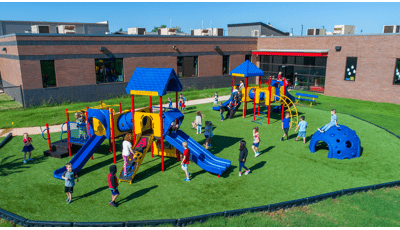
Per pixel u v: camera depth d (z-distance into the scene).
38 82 23.08
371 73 26.92
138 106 24.70
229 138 17.22
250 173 12.48
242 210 9.36
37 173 12.48
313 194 10.65
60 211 9.58
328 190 10.95
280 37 34.28
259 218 9.17
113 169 9.49
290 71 36.66
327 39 29.67
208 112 23.48
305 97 28.91
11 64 24.36
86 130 14.48
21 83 22.42
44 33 23.59
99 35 25.47
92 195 10.65
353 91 28.42
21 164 13.39
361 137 17.14
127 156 11.60
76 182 11.68
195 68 32.91
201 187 11.24
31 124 19.62
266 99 20.17
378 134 17.66
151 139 12.85
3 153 14.75
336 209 9.72
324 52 29.80
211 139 15.82
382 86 26.41
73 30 26.20
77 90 25.14
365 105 25.47
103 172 12.64
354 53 27.75
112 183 9.52
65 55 23.97
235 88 22.75
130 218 9.17
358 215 9.36
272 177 12.07
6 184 11.45
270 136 17.56
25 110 22.25
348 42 28.03
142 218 9.17
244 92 21.83
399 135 17.61
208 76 33.84
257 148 14.42
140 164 12.30
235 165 13.37
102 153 14.93
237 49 35.62
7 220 9.16
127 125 13.81
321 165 13.28
